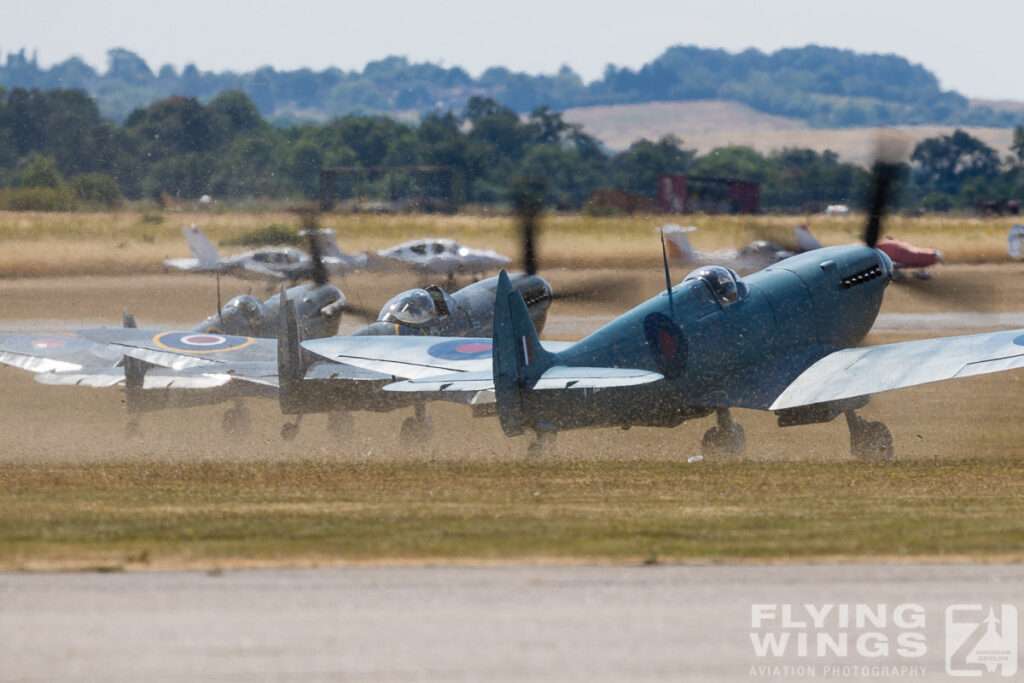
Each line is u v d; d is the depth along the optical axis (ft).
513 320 174.29
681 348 184.65
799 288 201.57
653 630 82.79
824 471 156.46
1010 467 161.68
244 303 231.71
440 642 80.38
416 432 195.83
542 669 76.54
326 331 242.78
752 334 192.54
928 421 213.66
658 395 183.11
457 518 115.14
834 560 97.91
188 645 79.46
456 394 193.16
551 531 107.65
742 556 98.63
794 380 191.83
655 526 110.42
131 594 88.84
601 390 178.70
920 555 99.35
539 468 158.81
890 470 157.89
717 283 190.19
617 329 181.68
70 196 649.61
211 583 91.35
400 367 189.47
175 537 104.73
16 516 116.26
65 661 76.79
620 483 144.05
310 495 133.49
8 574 93.30
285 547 100.63
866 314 212.84
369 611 85.66
